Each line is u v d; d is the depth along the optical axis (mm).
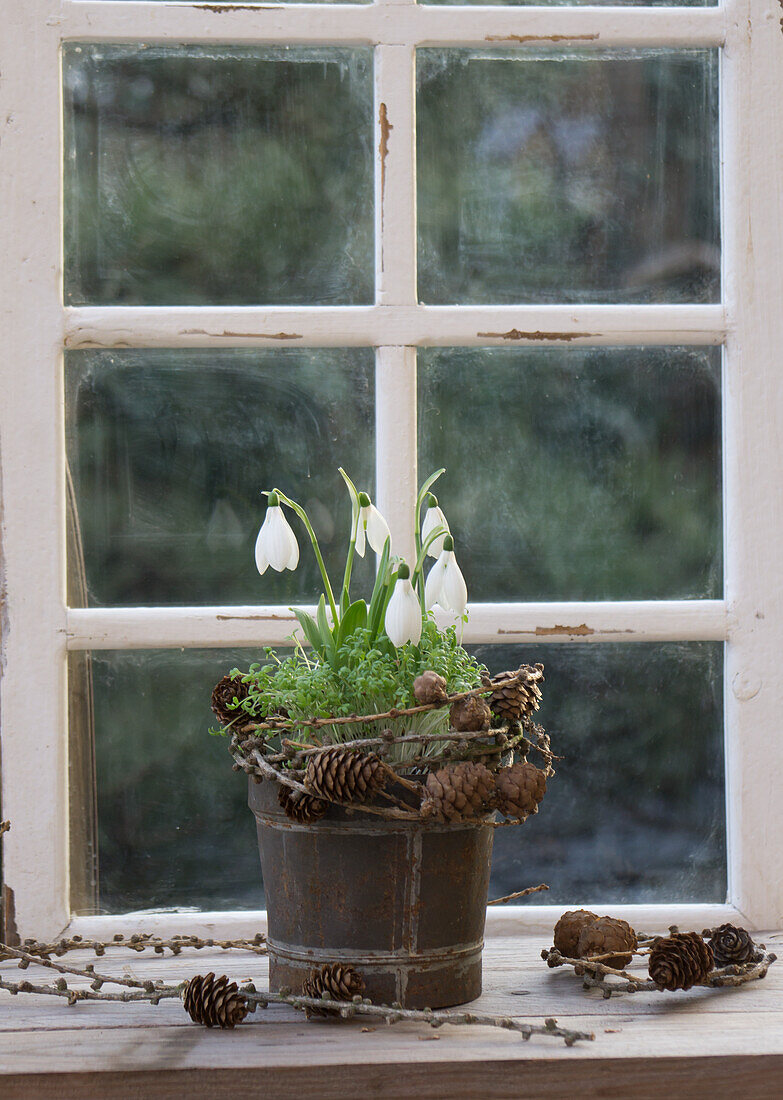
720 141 1524
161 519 1506
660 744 1518
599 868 1514
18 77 1494
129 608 1498
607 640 1511
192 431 1509
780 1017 1351
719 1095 1309
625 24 1516
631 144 1524
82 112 1507
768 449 1513
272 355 1513
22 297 1491
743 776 1505
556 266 1523
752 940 1426
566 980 1409
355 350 1515
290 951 1367
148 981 1375
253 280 1514
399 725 1361
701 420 1524
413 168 1514
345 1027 1347
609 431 1524
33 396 1491
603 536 1521
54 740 1485
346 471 1514
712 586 1521
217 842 1505
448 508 1516
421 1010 1354
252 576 1508
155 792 1502
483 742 1356
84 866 1495
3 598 1484
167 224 1511
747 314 1516
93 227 1507
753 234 1516
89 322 1496
